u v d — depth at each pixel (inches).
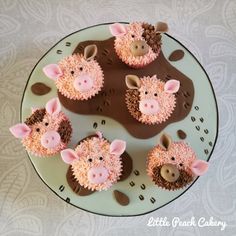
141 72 15.9
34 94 15.5
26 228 16.1
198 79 16.2
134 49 15.1
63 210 16.3
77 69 15.1
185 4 18.8
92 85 15.0
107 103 15.6
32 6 18.3
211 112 16.0
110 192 15.0
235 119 17.6
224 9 18.9
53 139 14.2
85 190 14.9
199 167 14.5
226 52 18.3
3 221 16.1
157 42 15.6
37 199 16.3
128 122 15.5
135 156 15.3
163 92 15.1
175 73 16.1
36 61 17.7
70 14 18.4
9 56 17.6
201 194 16.7
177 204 16.6
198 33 18.5
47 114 14.7
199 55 18.2
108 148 14.6
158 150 14.7
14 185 16.4
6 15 18.1
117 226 16.3
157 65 16.1
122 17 18.5
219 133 17.4
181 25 18.5
